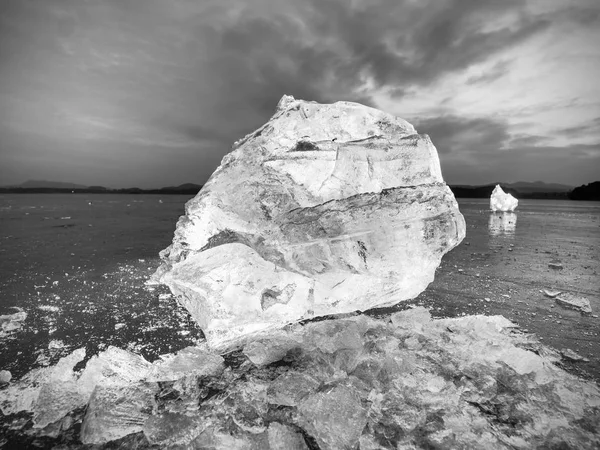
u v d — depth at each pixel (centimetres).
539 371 239
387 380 233
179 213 1995
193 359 256
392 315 334
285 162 340
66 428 196
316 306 319
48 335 310
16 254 668
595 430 189
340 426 186
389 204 307
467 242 881
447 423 197
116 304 386
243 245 339
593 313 363
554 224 1416
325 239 306
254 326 297
